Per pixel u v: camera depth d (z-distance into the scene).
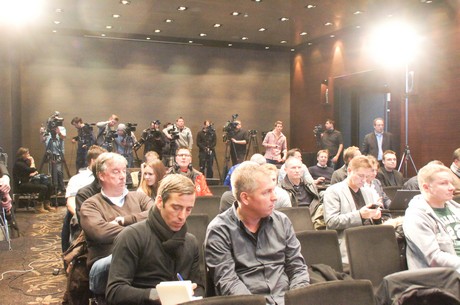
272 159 9.74
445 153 8.23
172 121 12.54
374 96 10.27
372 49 10.05
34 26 10.61
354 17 9.52
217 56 12.90
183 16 9.65
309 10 9.05
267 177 2.37
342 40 11.05
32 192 8.74
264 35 11.43
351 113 10.88
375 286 2.90
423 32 8.66
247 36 11.57
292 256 2.48
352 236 2.94
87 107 11.81
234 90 13.04
